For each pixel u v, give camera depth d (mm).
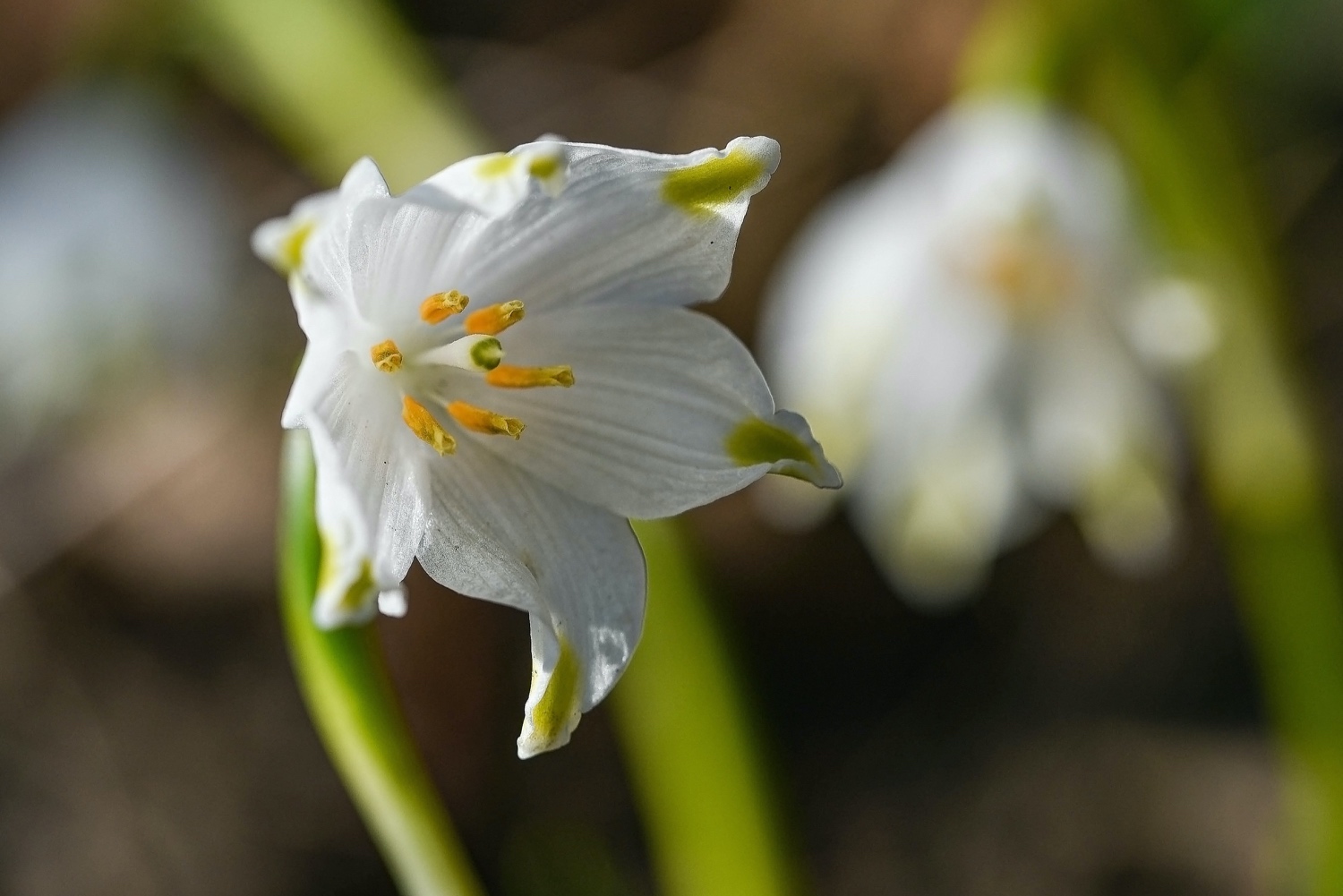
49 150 263
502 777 322
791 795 326
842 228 230
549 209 161
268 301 359
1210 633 339
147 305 268
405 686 316
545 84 388
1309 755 232
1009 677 342
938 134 225
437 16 390
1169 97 224
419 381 165
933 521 232
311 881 321
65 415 303
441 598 318
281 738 333
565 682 161
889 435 230
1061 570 349
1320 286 364
